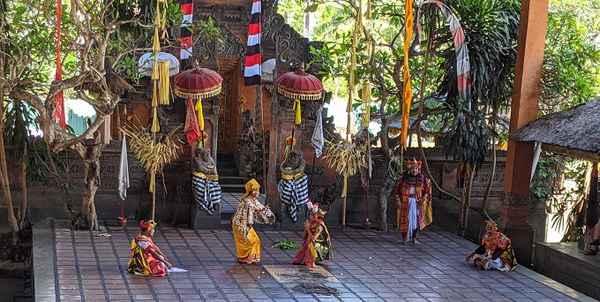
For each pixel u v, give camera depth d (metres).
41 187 16.17
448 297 12.03
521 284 13.05
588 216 14.48
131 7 15.86
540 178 17.95
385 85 17.33
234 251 14.38
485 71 16.09
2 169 15.24
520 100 15.29
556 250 14.45
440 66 17.16
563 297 12.38
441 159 17.89
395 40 17.62
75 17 13.62
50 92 14.09
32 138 15.68
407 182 15.80
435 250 15.35
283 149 16.66
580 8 21.86
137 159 16.00
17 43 14.62
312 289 12.04
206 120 16.14
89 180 15.26
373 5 16.91
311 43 17.66
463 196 17.23
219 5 18.27
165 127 15.78
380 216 16.97
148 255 12.36
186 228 16.20
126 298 11.12
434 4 16.11
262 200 17.81
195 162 15.90
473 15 16.05
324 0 16.77
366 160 16.69
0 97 14.66
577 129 13.69
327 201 17.25
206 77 15.27
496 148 18.62
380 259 14.37
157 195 16.56
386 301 11.62
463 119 16.17
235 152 19.81
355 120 25.58
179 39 16.47
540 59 15.27
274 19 17.73
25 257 15.75
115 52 15.69
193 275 12.57
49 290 11.32
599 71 19.16
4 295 15.60
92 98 15.04
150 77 16.17
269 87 19.58
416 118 17.58
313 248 13.53
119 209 16.52
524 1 15.25
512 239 15.30
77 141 14.52
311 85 15.80
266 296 11.55
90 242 14.45
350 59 16.59
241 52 18.50
